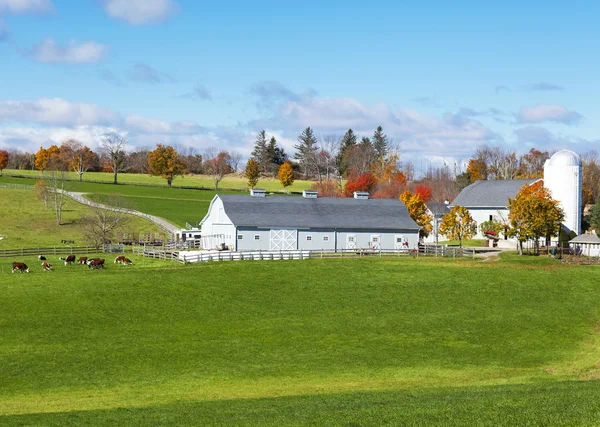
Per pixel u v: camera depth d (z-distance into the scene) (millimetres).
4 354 44438
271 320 53656
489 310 58125
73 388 38281
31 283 62812
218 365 42906
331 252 84500
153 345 46938
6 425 29719
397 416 27734
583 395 30859
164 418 30281
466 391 35375
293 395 36531
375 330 51719
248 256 78250
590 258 81875
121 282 63656
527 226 84062
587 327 54344
